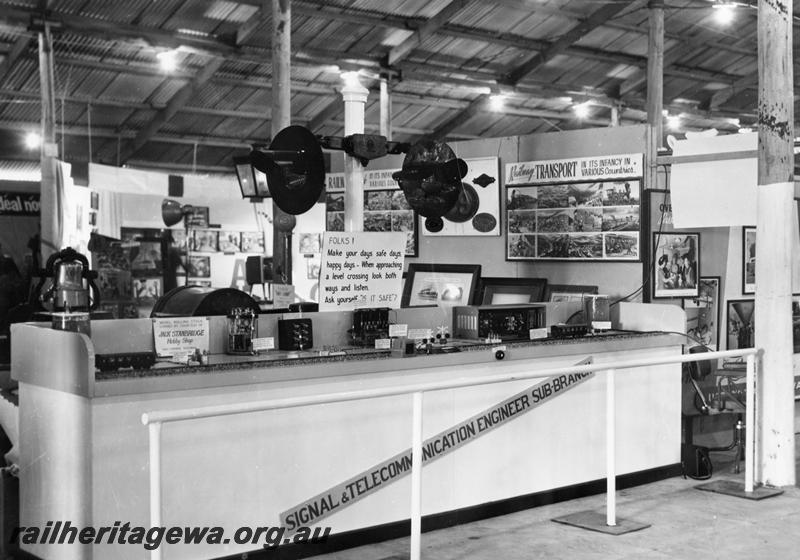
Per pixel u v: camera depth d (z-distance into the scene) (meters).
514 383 5.50
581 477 5.88
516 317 6.00
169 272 12.58
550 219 7.78
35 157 15.17
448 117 18.36
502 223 8.16
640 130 7.23
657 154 7.24
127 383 3.98
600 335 6.12
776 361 6.08
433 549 4.79
